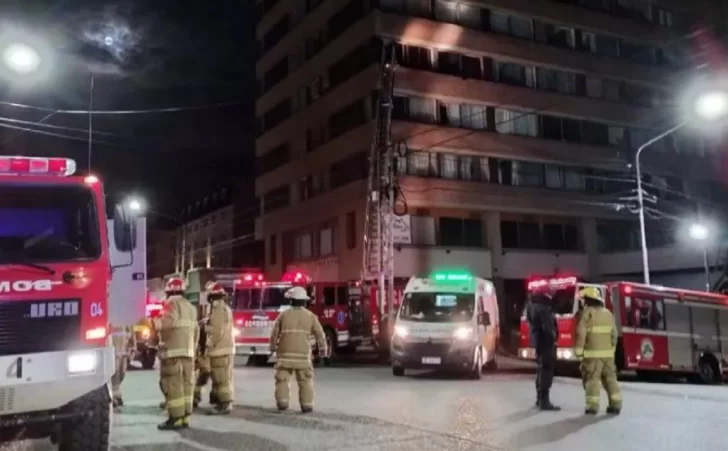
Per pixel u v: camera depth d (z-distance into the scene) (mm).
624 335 17562
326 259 39406
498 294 38406
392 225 26031
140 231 9695
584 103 42750
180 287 8906
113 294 9398
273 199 46031
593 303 9969
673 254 38625
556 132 41688
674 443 7551
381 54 35750
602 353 9789
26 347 5578
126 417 9602
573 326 17188
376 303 25281
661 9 47469
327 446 7406
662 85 46344
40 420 5742
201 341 10445
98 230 6180
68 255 5969
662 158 45844
